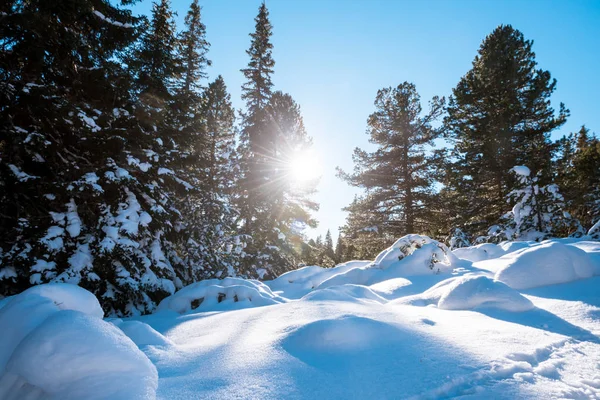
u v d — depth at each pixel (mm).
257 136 21750
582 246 7152
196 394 2205
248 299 7090
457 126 20797
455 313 4055
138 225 8461
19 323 2529
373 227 21359
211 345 3340
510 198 13656
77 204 8172
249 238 17766
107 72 9008
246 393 2197
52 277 7078
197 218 13266
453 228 18922
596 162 18344
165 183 10266
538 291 4809
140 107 10367
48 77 8633
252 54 23031
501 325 3482
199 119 13945
